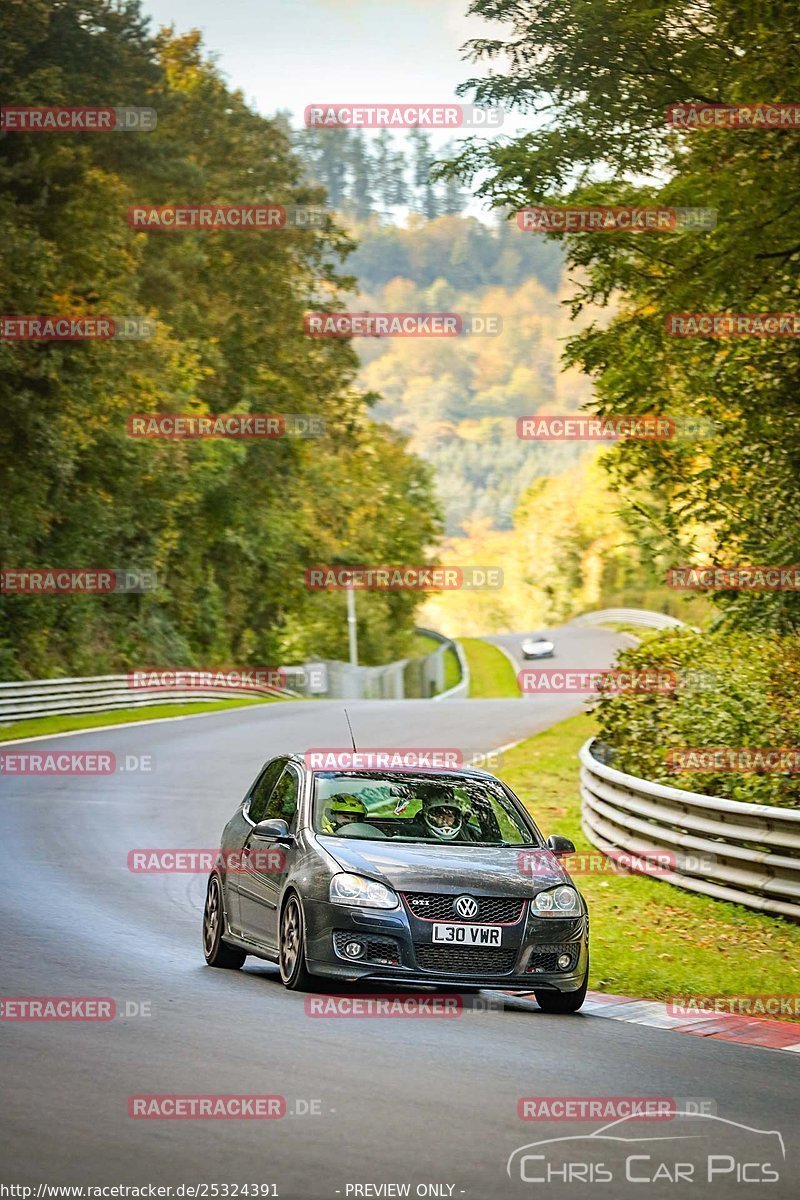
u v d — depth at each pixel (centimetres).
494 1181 1414
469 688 19850
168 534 14525
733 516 5506
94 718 10219
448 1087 1798
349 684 17938
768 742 4200
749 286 5081
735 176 4844
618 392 5475
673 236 5103
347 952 2395
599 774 4497
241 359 16362
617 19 5038
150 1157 1446
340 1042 2056
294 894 2489
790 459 5269
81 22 10812
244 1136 1534
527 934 2439
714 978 2812
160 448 13300
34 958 2750
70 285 10875
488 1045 2106
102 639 13862
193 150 15488
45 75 10294
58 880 3909
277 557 18112
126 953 2894
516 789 6200
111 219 11331
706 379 5334
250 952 2719
